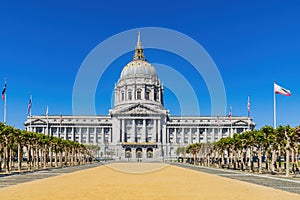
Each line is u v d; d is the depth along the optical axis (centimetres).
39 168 9938
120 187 4472
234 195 3738
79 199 3347
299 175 7238
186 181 5506
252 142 8656
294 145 7912
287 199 3425
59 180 5541
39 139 9838
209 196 3650
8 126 7775
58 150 11931
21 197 3425
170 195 3709
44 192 3856
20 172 7825
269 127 8094
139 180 5628
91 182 5188
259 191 4125
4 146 7681
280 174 7569
